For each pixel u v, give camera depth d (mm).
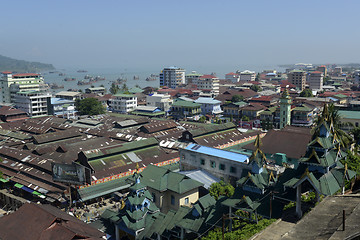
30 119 185375
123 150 108750
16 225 55594
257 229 43156
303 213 44875
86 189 90375
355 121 137500
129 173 100625
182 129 159875
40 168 104125
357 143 102562
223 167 81250
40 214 55938
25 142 138625
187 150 90000
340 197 38156
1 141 143500
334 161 45625
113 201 92688
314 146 46469
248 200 49500
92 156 101000
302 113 171625
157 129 153750
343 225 28391
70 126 164750
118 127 168750
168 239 58094
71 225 55812
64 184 93250
